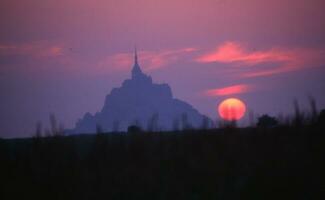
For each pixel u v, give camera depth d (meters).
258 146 95.44
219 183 86.12
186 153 93.31
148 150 96.12
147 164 92.44
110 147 97.94
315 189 84.00
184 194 84.81
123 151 96.69
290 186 84.50
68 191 87.69
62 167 93.44
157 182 87.75
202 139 97.31
